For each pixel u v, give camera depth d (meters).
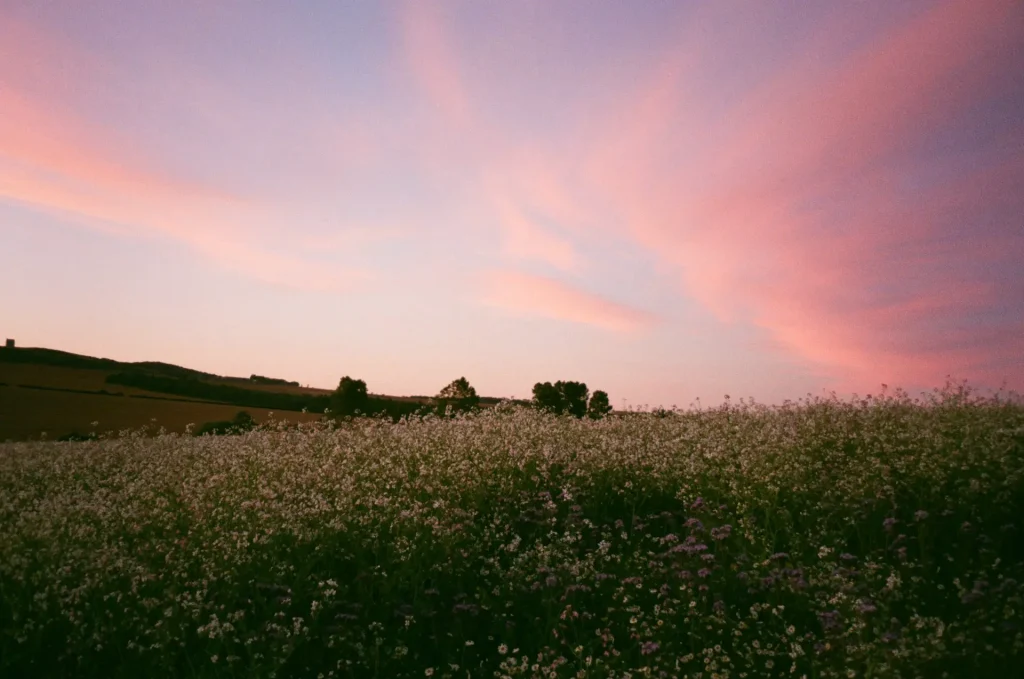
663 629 8.65
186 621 9.09
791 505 12.02
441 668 8.60
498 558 11.13
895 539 10.20
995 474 11.32
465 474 13.82
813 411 16.58
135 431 23.86
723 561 10.22
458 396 31.50
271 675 8.07
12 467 18.59
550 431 17.20
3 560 10.04
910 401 16.66
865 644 7.43
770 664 7.70
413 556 10.70
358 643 8.73
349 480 13.59
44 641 8.91
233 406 58.09
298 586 10.00
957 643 7.35
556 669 8.09
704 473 13.12
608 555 10.49
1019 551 9.87
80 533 11.08
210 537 11.12
